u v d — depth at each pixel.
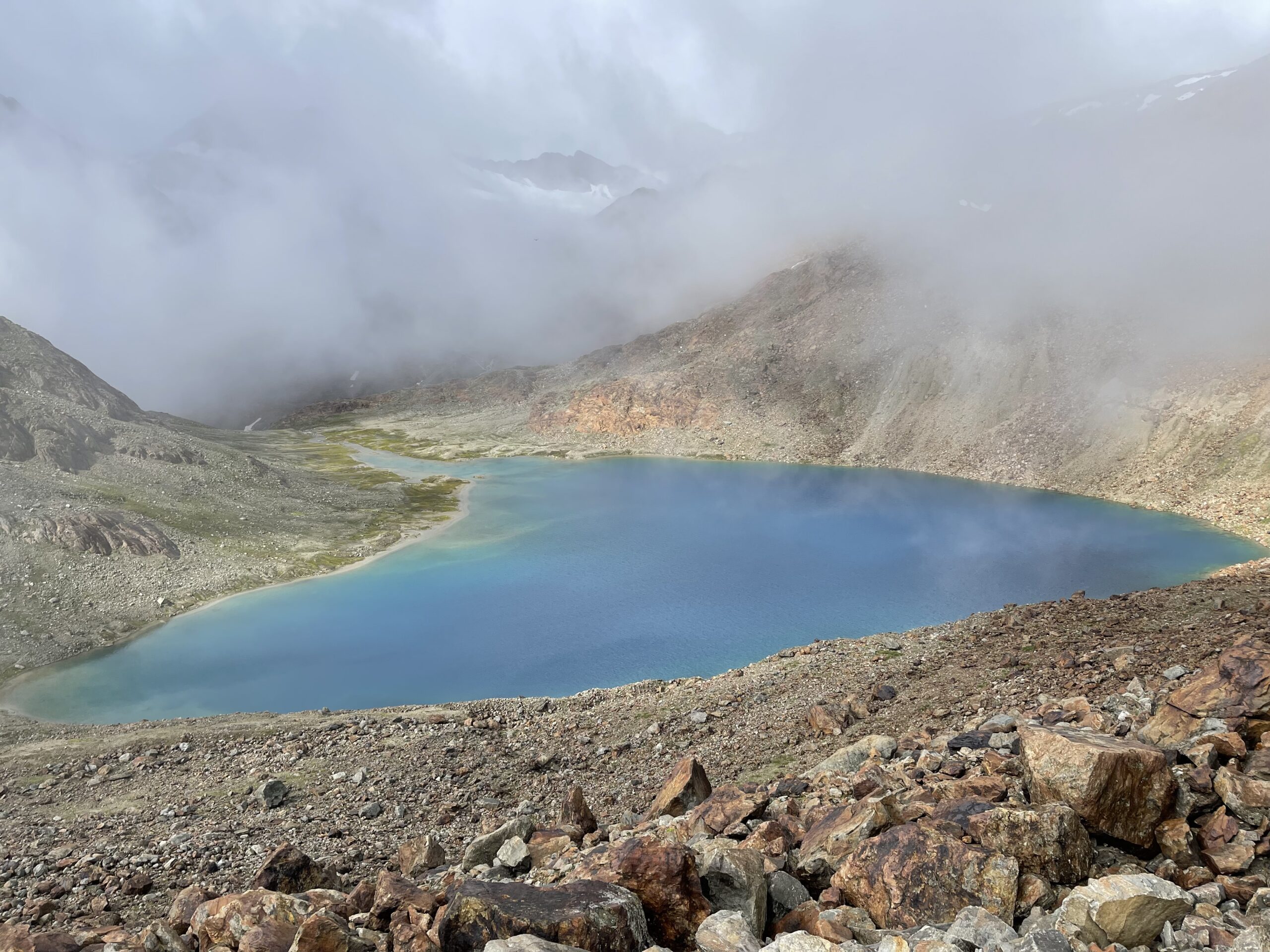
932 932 8.60
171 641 88.38
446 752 37.06
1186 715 14.20
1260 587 35.31
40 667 80.25
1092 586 93.81
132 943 12.97
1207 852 10.30
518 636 85.25
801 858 12.26
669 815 18.23
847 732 29.45
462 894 9.45
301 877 16.45
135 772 37.91
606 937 8.97
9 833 28.09
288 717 48.44
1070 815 10.52
